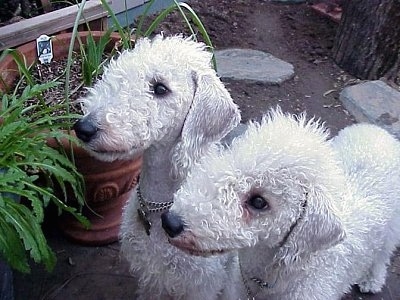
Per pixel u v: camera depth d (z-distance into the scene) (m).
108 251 0.91
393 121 1.20
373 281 0.88
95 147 0.62
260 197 0.57
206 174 0.57
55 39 0.96
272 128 0.60
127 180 0.86
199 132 0.66
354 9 1.35
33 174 0.78
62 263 0.89
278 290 0.66
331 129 1.20
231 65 1.34
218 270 0.72
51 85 0.75
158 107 0.64
